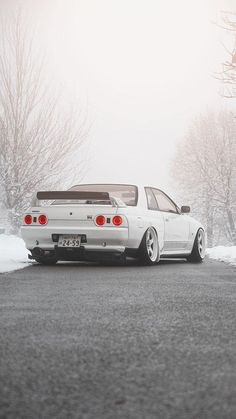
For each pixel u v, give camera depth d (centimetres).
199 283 727
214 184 5031
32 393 243
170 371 282
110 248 995
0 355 316
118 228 986
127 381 262
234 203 4978
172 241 1133
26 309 493
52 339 363
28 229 1027
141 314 469
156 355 318
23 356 314
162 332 389
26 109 2055
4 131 2025
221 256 1398
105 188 1088
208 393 244
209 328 406
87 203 1034
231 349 336
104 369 285
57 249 1013
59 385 255
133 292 625
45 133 2084
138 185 1096
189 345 346
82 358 310
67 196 1026
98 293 615
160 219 1091
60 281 745
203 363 300
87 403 229
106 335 377
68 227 1002
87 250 1006
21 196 2053
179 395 240
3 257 1146
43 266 1016
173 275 847
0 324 417
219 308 505
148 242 1049
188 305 524
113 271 914
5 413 217
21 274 845
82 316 457
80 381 262
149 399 235
